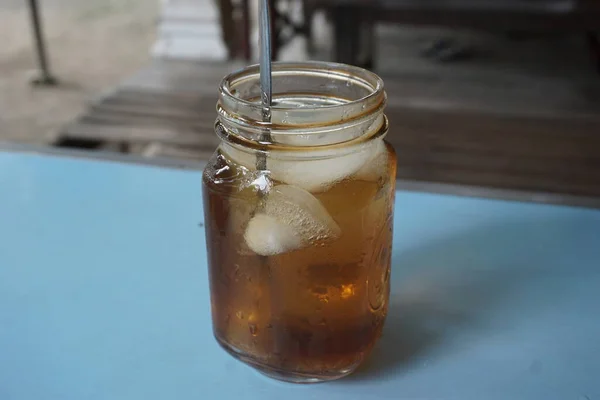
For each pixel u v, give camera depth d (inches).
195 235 18.7
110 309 16.1
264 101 13.0
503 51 74.4
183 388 14.2
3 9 102.1
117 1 107.0
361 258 13.4
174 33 73.2
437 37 79.7
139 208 19.9
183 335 15.5
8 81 73.7
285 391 14.1
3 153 22.7
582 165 42.1
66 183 21.1
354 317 13.6
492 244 18.4
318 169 13.0
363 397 14.0
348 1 59.9
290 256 13.1
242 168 13.4
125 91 54.4
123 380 14.4
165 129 47.2
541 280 17.1
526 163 42.4
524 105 54.1
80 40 88.3
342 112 12.5
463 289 16.8
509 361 14.8
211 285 14.4
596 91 58.5
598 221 19.4
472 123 48.8
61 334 15.4
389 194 13.9
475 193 20.9
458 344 15.2
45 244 18.3
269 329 13.7
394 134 46.9
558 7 57.0
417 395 14.1
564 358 14.9
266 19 12.6
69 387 14.2
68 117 64.2
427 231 18.9
